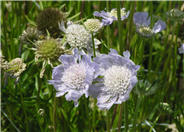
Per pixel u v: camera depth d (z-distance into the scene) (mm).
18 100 578
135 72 442
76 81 460
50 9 574
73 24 547
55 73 466
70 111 580
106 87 454
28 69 533
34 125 584
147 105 551
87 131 571
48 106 555
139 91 450
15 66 515
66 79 464
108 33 549
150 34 545
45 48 489
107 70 457
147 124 560
